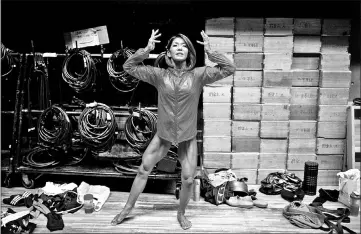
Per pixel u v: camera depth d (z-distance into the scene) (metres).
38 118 3.49
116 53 3.26
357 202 2.90
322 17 3.62
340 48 3.38
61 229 2.60
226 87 3.35
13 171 3.31
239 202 2.99
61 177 3.64
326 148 3.47
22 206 2.96
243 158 3.45
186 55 2.48
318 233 2.58
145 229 2.62
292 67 3.44
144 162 2.62
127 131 3.21
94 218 2.78
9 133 3.94
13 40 3.75
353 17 3.61
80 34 3.41
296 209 2.79
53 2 3.58
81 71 3.68
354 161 3.33
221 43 3.30
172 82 2.43
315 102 3.45
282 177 3.34
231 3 3.61
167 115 2.48
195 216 2.83
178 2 3.52
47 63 3.48
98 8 3.65
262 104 3.38
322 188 3.38
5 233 2.45
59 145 3.28
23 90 3.36
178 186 3.14
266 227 2.67
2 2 3.56
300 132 3.45
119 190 3.36
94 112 3.37
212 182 3.09
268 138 3.45
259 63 3.34
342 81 3.38
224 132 3.42
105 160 3.53
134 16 3.65
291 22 3.29
